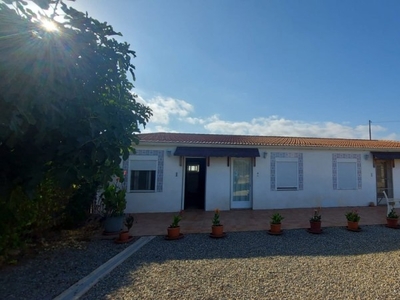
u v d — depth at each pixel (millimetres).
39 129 3613
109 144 4086
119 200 9898
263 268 6172
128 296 4754
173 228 9070
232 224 11477
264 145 15461
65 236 9195
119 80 5141
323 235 9555
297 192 15891
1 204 5332
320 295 4746
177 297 4699
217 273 5867
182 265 6410
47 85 3375
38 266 6359
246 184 15734
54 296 4797
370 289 4996
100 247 8055
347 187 16391
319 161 16219
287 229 10516
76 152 3805
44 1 3531
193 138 16672
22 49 3238
